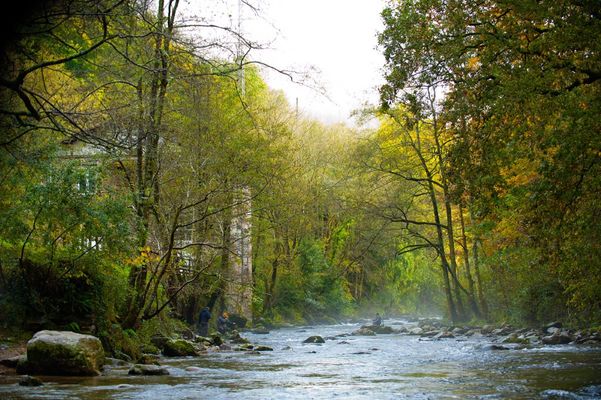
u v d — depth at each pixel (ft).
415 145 131.64
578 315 90.58
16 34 41.29
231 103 92.32
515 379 43.75
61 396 35.65
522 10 49.42
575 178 51.62
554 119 54.65
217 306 127.54
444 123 63.16
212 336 89.40
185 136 83.35
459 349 74.84
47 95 53.47
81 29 50.19
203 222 88.74
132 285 72.02
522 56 53.98
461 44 58.23
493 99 53.83
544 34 51.31
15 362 46.52
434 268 188.14
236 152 87.04
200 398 35.96
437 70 59.98
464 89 58.34
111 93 57.41
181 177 83.10
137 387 40.32
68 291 59.26
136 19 52.16
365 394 37.50
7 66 43.37
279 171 95.76
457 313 131.23
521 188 57.52
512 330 101.65
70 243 61.16
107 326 61.62
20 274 57.16
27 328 55.77
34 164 53.78
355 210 137.39
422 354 68.74
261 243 146.00
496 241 106.11
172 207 81.30
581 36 47.26
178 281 83.46
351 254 179.11
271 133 98.37
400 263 218.59
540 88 49.96
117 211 58.75
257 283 147.54
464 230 127.54
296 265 170.40
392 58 61.72
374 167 130.11
